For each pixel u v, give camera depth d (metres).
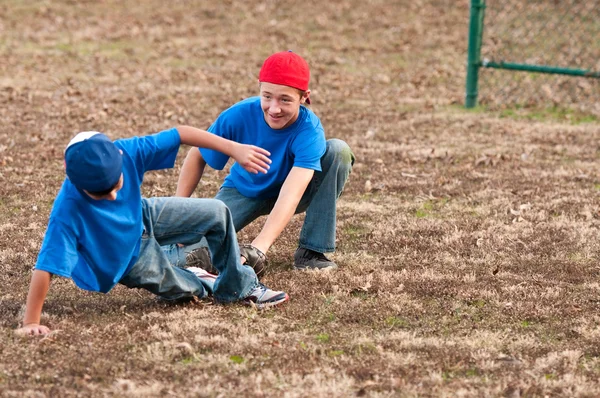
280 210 12.93
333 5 47.72
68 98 29.55
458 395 9.80
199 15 46.31
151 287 11.88
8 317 11.66
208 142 11.45
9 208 17.59
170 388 9.78
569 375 10.33
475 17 28.91
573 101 30.88
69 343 10.86
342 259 14.86
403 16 45.94
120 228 10.98
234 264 12.12
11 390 9.62
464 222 17.11
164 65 36.25
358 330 11.69
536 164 22.14
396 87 32.97
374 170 21.44
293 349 10.95
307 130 13.12
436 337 11.51
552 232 16.42
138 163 11.12
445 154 22.81
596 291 13.45
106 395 9.58
